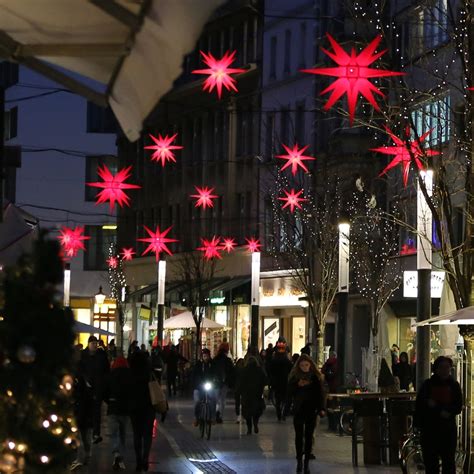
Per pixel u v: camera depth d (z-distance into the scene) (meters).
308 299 68.06
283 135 86.44
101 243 131.25
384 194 68.06
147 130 114.56
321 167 75.00
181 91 103.94
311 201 70.25
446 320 25.36
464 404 27.88
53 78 9.98
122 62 9.25
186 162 106.38
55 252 14.71
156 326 89.31
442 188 29.17
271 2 90.25
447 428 25.50
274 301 87.19
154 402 30.17
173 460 34.28
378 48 35.41
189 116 106.25
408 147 27.50
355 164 71.19
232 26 96.75
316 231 70.00
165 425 49.88
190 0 7.63
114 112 10.10
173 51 8.13
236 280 94.25
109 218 131.38
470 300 28.03
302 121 83.69
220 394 50.62
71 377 14.76
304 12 84.62
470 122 27.81
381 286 64.62
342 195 70.31
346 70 13.71
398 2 52.47
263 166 89.94
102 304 118.06
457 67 42.09
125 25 8.50
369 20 33.62
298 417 30.91
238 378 45.59
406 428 33.34
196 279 93.38
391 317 68.50
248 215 94.56
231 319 94.75
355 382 51.66
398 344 68.25
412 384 56.16
